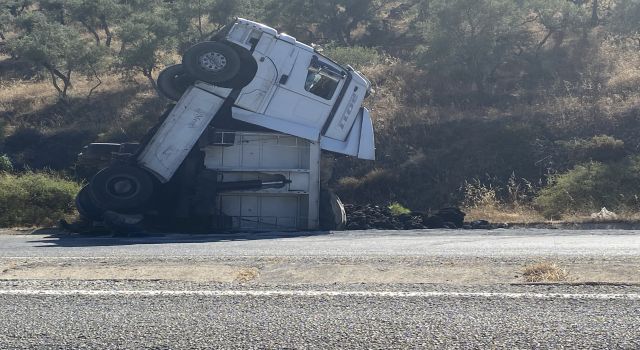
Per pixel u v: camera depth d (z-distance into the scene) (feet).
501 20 116.26
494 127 100.07
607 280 27.68
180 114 65.31
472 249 41.55
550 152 93.66
